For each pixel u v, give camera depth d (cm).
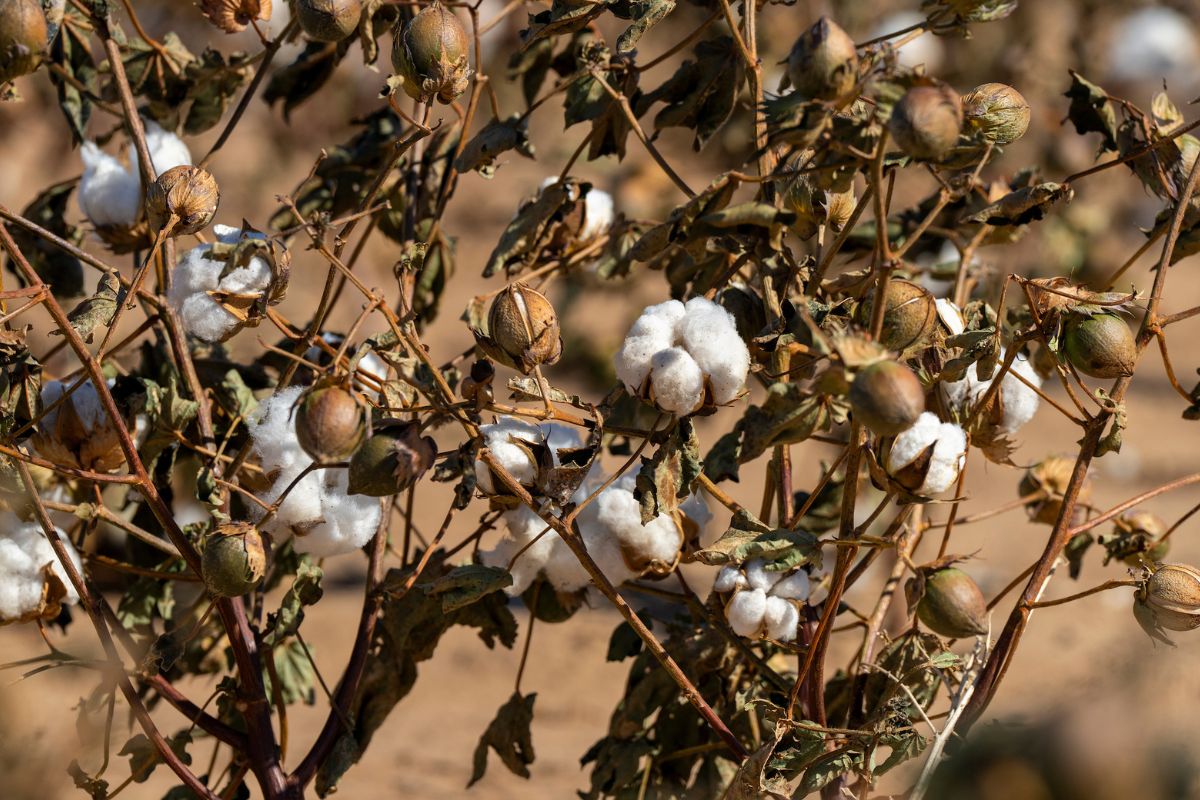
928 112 200
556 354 213
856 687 226
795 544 213
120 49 241
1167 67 468
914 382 201
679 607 273
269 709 227
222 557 211
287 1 229
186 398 226
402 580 223
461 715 361
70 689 245
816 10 455
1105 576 465
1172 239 217
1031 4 461
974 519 233
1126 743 180
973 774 183
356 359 210
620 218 241
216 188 214
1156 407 668
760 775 214
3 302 219
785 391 210
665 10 222
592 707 370
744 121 439
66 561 216
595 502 222
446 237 249
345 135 750
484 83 237
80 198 233
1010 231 234
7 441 215
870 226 247
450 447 511
